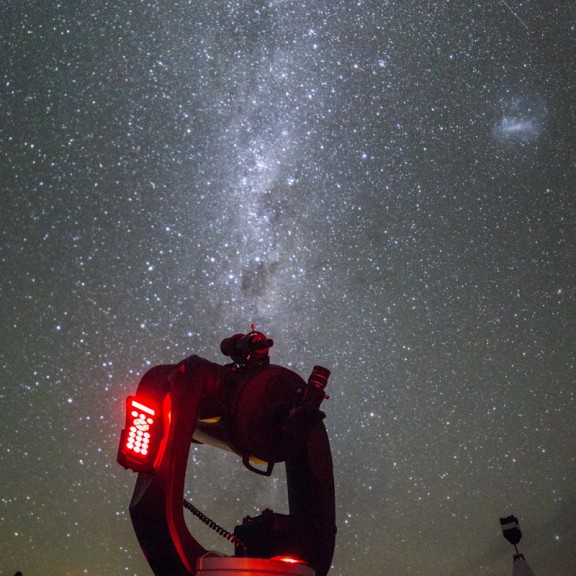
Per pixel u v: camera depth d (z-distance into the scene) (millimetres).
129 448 1892
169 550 1843
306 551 2029
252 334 2152
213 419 2125
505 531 3734
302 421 2043
